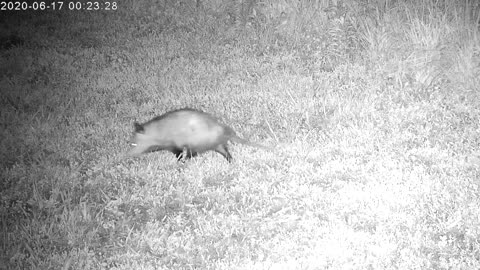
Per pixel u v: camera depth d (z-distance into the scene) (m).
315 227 9.91
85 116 14.24
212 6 20.55
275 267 8.96
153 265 9.30
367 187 10.88
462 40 15.95
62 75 16.75
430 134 12.93
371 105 14.09
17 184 11.56
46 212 10.71
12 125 13.86
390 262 9.05
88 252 9.61
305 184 11.09
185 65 17.14
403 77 15.46
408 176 11.24
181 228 10.21
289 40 18.41
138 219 10.55
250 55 17.78
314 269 8.98
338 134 12.94
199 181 11.37
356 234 9.65
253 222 10.21
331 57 17.30
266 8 19.47
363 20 17.73
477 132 12.93
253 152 12.36
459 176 11.23
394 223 9.97
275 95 15.03
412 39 16.14
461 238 9.73
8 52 18.42
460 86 14.80
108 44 18.95
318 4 18.80
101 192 11.24
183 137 11.61
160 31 19.78
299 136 12.93
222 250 9.52
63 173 11.74
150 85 15.84
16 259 9.29
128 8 21.36
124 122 13.88
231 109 14.22
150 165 11.88
